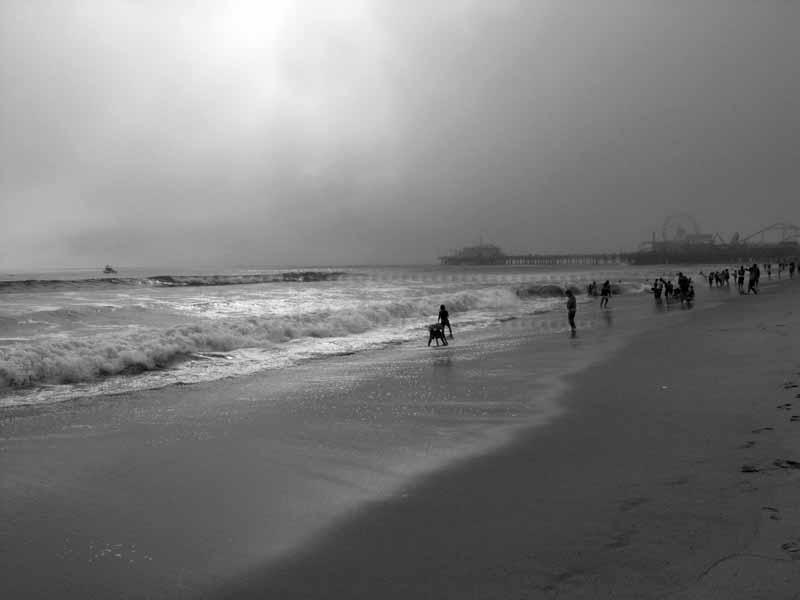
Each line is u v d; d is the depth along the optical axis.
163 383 12.88
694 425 7.45
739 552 3.85
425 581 3.97
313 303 35.38
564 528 4.62
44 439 8.25
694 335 18.00
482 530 4.75
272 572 4.27
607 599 3.47
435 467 6.64
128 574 4.31
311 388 12.03
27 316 22.53
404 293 47.94
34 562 4.53
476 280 88.44
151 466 6.98
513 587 3.75
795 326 17.56
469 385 11.91
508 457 6.84
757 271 40.69
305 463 6.98
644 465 6.03
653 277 90.94
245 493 6.00
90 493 6.09
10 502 5.83
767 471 5.37
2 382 12.44
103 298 34.69
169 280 64.62
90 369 13.83
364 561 4.36
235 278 80.38
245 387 12.27
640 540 4.22
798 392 8.60
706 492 5.02
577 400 9.88
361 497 5.78
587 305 39.06
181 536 4.98
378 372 14.00
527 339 20.47
